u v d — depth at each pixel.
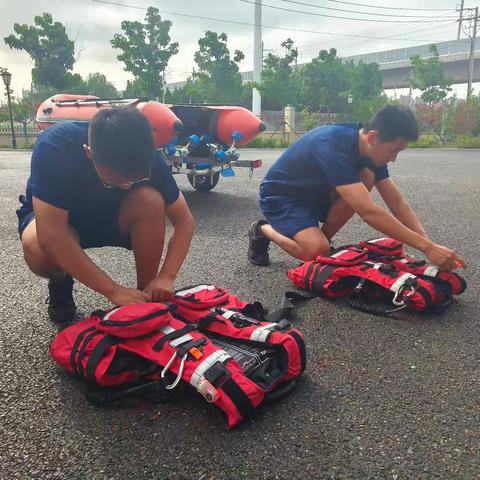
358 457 1.51
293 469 1.46
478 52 46.44
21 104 25.39
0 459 1.50
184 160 5.86
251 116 6.36
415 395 1.84
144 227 2.16
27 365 2.05
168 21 25.06
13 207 5.77
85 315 2.55
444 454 1.52
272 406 1.77
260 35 31.45
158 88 25.69
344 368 2.04
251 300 2.80
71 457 1.51
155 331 1.80
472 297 2.85
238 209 5.69
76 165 1.93
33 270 2.27
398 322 2.49
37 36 24.28
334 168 2.73
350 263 2.70
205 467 1.46
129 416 1.71
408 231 2.58
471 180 8.87
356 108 28.59
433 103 32.16
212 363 1.63
